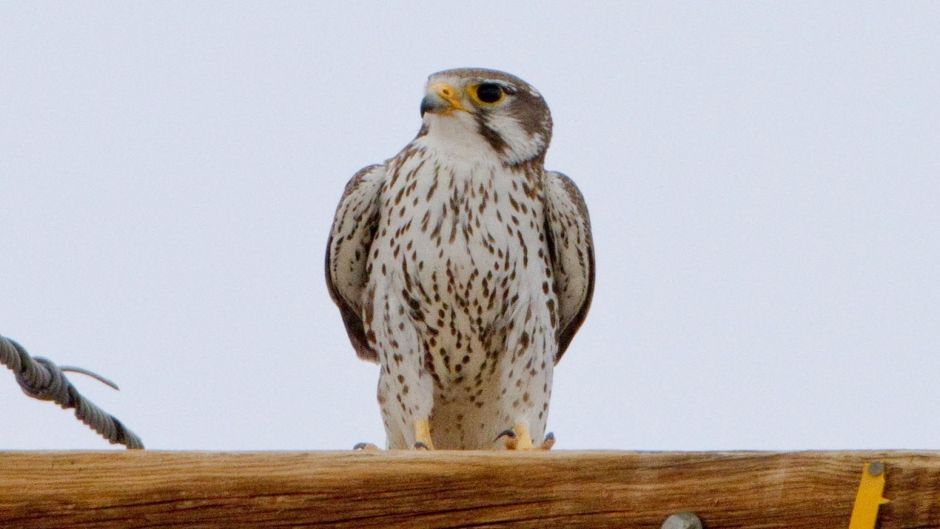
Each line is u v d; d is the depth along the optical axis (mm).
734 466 6730
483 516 6762
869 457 6617
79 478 6680
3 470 6641
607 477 6758
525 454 6797
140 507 6695
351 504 6758
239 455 6754
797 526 6660
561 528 6754
